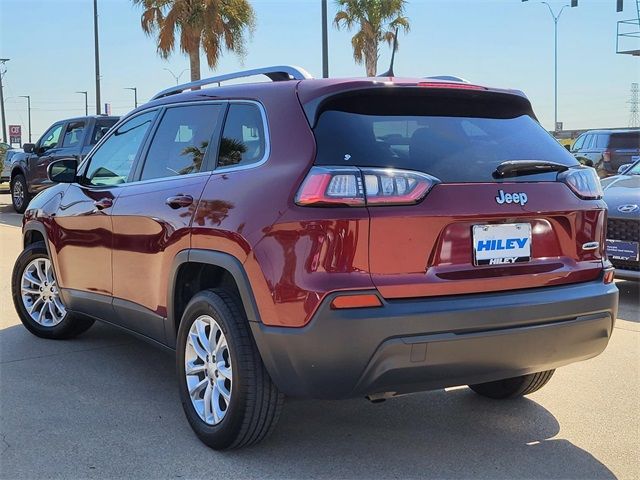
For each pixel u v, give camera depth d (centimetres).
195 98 411
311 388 302
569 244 343
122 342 547
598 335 343
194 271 384
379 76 359
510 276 320
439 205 306
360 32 2636
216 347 349
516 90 376
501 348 310
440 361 299
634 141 1709
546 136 370
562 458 348
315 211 297
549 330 320
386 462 342
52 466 333
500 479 325
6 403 412
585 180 354
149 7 2314
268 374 327
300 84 342
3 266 877
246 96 368
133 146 458
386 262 297
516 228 326
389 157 312
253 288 315
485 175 324
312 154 311
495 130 352
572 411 411
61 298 522
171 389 440
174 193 387
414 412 409
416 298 300
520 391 418
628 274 663
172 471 329
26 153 1576
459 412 409
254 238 315
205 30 2273
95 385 445
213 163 374
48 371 473
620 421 395
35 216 550
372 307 292
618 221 673
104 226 454
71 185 517
